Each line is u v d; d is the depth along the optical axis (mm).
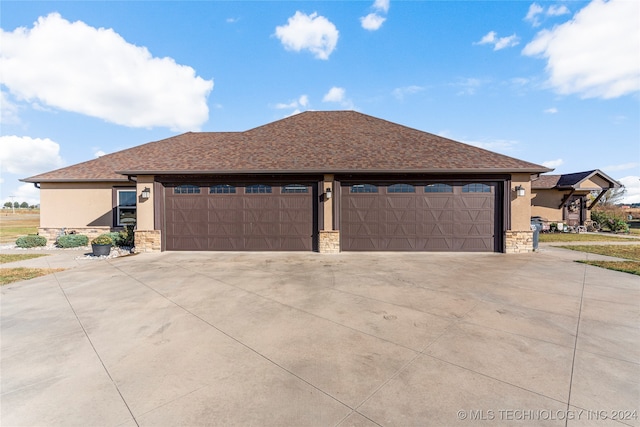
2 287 6770
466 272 8156
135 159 15562
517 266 8938
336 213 11617
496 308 5262
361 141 13531
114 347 3852
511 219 11445
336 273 8070
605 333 4199
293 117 16344
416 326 4484
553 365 3352
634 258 10258
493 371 3230
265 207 11914
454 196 11648
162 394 2863
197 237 12062
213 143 14086
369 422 2461
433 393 2848
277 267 8906
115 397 2820
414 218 11703
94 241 11180
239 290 6469
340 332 4285
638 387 2930
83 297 6000
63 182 14805
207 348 3816
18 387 2982
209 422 2473
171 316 4949
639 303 5508
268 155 12461
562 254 11133
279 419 2502
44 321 4742
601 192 21688
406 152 12430
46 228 14867
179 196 12102
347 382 3041
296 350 3752
